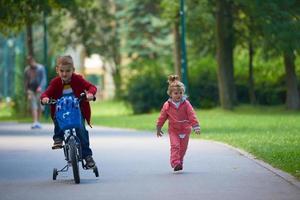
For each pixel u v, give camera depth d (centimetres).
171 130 2981
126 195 2341
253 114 8338
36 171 3055
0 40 18512
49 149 4038
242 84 10294
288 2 7650
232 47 9169
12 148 4119
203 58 10788
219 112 8794
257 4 7612
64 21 12225
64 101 2672
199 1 9438
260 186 2477
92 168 2784
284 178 2647
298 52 7700
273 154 3388
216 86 10250
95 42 14738
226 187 2473
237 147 3956
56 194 2389
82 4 10638
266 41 8031
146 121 7269
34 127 6091
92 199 2273
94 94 2691
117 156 3594
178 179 2708
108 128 6300
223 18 8956
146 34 15862
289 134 4778
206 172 2906
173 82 2994
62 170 2780
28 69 6094
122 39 15875
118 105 13825
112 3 16538
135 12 15775
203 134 5031
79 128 2688
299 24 7656
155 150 3894
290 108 8975
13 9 6738
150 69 10838
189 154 3616
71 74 2744
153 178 2753
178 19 10119
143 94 10538
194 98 10250
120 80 13600
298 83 9669
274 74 10244
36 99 6088
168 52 15575
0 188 2545
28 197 2334
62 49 12862
